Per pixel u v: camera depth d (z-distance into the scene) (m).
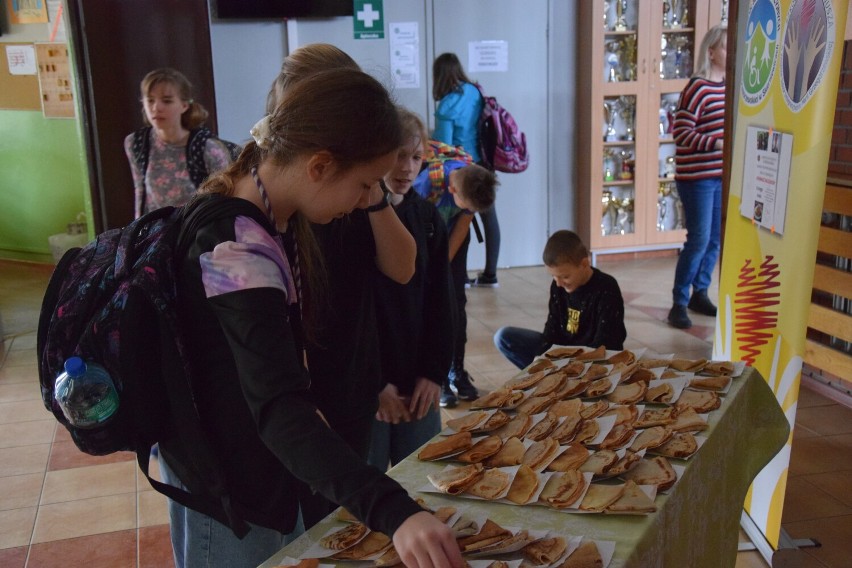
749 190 2.53
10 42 6.12
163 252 1.18
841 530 2.56
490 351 4.41
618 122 6.10
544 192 6.20
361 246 1.72
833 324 3.43
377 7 5.61
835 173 3.56
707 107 4.34
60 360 1.22
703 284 4.90
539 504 1.31
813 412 3.52
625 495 1.30
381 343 2.03
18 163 6.38
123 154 4.41
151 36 4.41
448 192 3.47
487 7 5.78
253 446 1.22
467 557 1.15
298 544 1.22
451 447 1.49
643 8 5.81
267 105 1.54
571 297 2.72
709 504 1.61
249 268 1.06
